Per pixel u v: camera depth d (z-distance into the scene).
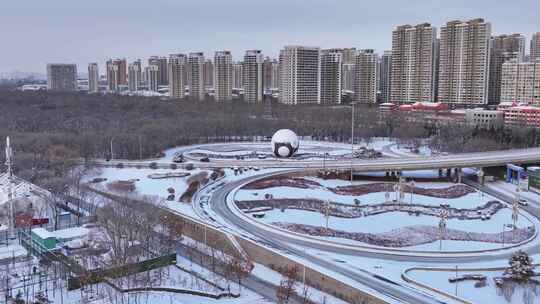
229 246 131.62
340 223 154.25
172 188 185.62
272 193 187.12
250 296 105.25
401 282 107.50
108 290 106.50
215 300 103.19
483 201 186.00
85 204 166.75
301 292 106.56
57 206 161.75
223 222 150.25
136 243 126.25
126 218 130.62
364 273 112.56
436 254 128.75
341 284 102.94
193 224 145.25
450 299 98.69
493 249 133.25
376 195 190.88
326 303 100.12
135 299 101.19
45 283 110.88
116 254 117.56
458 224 156.25
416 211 167.75
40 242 125.81
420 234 143.75
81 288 108.50
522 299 101.06
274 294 106.38
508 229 152.00
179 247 136.50
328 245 133.50
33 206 155.12
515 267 110.06
